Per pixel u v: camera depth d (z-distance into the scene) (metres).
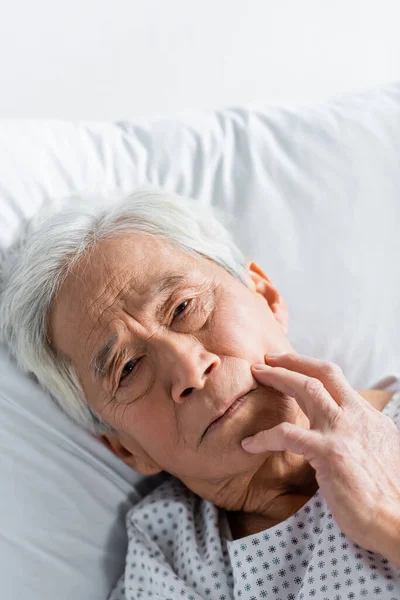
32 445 1.10
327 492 0.89
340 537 0.92
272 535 0.97
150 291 0.99
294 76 1.64
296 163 1.31
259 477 1.03
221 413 0.94
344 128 1.33
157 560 1.05
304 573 0.96
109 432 1.12
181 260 1.01
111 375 1.01
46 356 1.08
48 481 1.10
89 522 1.12
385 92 1.40
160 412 0.98
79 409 1.10
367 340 1.27
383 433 0.92
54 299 1.04
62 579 1.08
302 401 0.94
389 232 1.29
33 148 1.20
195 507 1.14
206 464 0.98
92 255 1.02
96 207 1.09
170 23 1.54
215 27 1.56
